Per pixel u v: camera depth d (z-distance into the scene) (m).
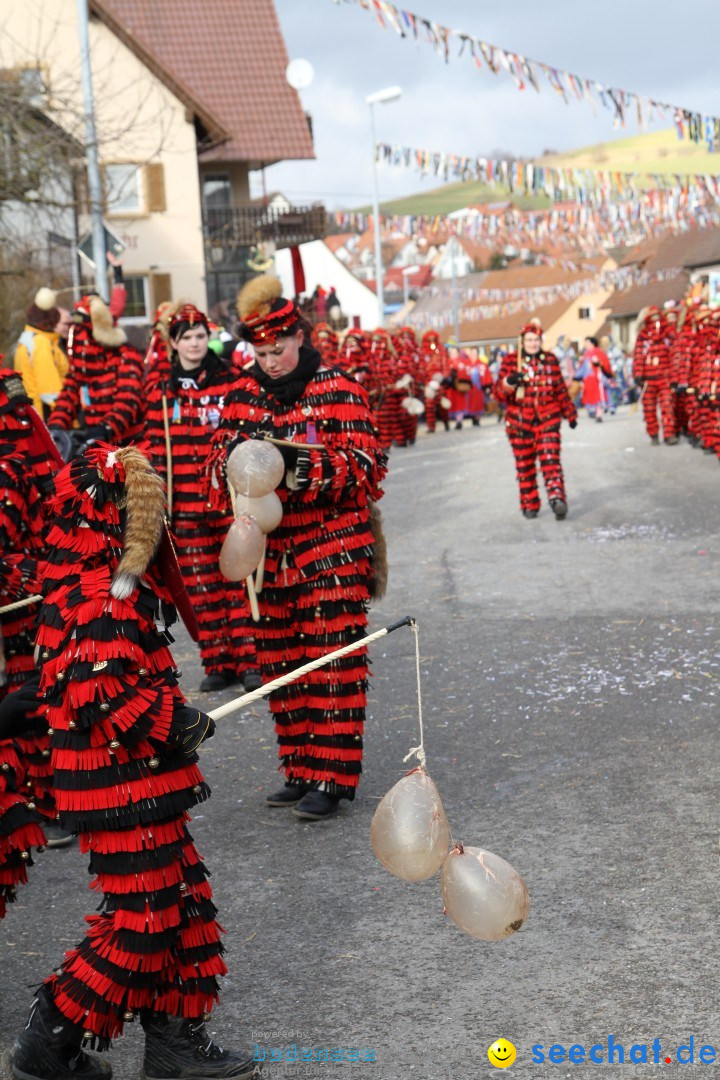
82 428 10.02
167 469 7.83
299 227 39.69
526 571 11.12
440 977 4.13
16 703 3.49
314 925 4.59
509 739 6.55
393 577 11.30
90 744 3.33
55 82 20.31
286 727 5.83
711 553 11.25
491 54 15.09
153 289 36.56
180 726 3.34
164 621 3.50
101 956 3.36
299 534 5.68
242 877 5.08
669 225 26.45
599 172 21.84
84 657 3.28
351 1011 3.96
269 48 41.88
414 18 14.65
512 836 5.23
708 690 7.12
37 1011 3.44
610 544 12.12
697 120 16.47
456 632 9.05
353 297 67.88
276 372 5.68
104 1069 3.56
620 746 6.29
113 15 34.09
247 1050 3.74
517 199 130.12
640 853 4.96
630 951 4.20
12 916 4.85
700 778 5.75
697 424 20.20
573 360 42.44
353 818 5.67
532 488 14.05
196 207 36.28
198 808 5.92
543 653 8.25
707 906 4.47
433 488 17.64
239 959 4.36
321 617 5.66
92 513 3.37
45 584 3.45
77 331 9.16
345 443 5.62
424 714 7.11
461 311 48.19
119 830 3.35
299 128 40.38
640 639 8.39
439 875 4.97
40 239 22.88
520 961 4.20
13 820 4.04
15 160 17.92
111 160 35.06
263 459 5.39
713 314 19.25
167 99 35.28
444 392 32.44
